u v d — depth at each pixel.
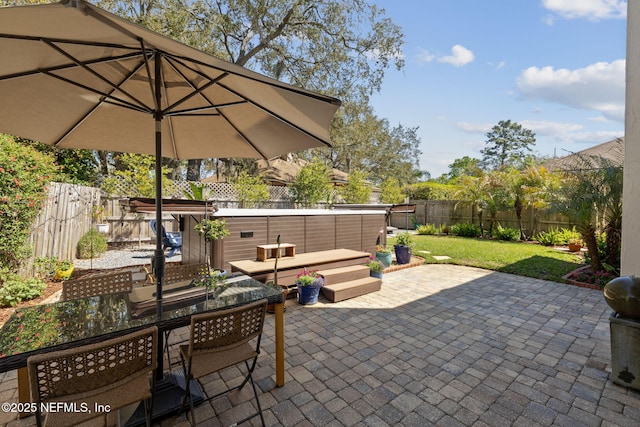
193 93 2.34
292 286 5.24
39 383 1.51
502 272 7.10
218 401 2.50
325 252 6.18
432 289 5.75
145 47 1.99
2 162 4.27
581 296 5.39
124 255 8.10
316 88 14.69
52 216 5.88
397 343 3.57
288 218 5.89
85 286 2.80
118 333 1.88
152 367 1.85
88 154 10.62
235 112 2.83
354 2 13.30
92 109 2.66
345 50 14.32
